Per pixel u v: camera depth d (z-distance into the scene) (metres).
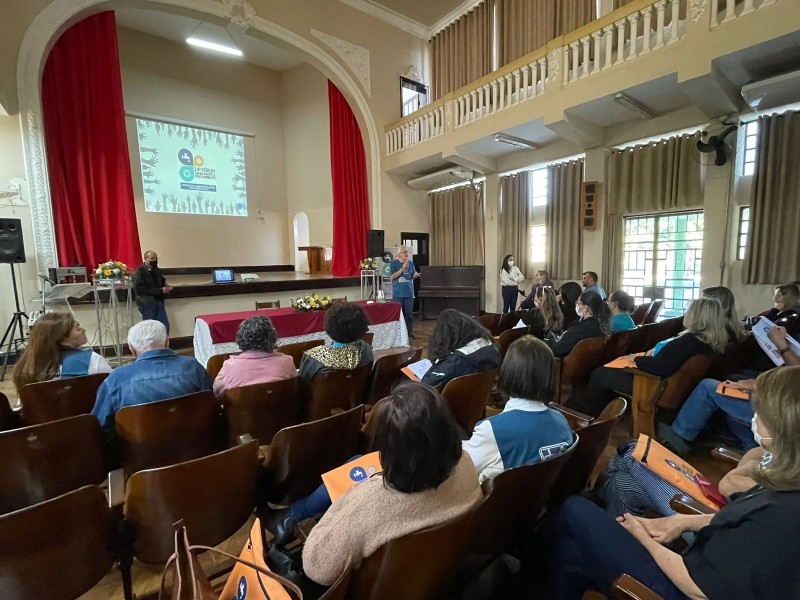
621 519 1.15
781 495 0.79
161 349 1.83
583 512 1.06
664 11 4.08
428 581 0.98
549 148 6.59
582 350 2.70
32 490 1.43
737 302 4.77
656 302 4.71
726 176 4.71
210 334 3.50
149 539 1.23
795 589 0.72
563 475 1.38
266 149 9.59
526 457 1.22
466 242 8.21
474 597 1.34
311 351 2.13
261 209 9.56
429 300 8.05
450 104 6.59
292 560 1.13
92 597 1.51
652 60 4.15
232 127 9.08
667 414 2.54
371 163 7.94
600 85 4.61
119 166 5.70
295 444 1.42
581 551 1.06
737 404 2.05
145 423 1.58
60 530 1.00
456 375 2.06
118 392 1.70
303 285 6.28
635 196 5.60
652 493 1.29
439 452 0.83
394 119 8.07
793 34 3.31
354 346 2.15
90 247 5.52
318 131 9.24
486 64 7.24
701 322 2.27
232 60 9.02
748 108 4.48
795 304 3.00
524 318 3.84
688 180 5.11
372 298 5.82
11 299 4.83
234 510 1.34
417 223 8.69
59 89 5.25
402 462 0.83
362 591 0.90
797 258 4.32
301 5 6.78
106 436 1.69
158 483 1.15
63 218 5.28
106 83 5.61
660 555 0.93
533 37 6.43
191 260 8.63
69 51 5.31
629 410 2.96
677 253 5.45
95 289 4.45
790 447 0.79
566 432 1.31
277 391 1.87
